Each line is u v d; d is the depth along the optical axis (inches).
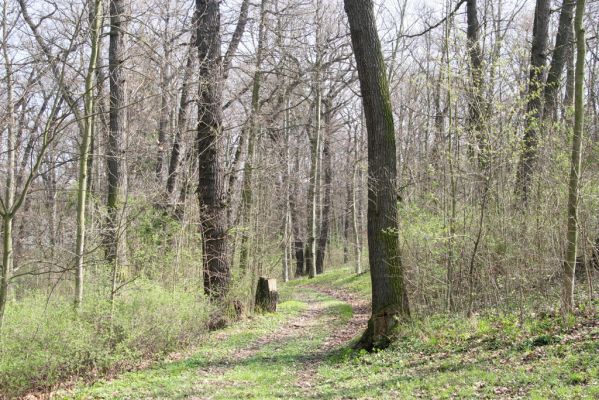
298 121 1171.3
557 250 404.5
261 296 666.2
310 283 1150.3
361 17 409.7
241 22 650.8
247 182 691.4
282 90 772.0
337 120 1318.9
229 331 530.3
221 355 428.8
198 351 441.4
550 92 519.2
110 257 450.3
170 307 436.8
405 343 381.7
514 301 418.9
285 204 1178.6
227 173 614.2
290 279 1347.2
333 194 1560.0
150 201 466.9
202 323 491.2
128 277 441.7
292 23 729.0
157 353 422.6
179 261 544.7
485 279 444.1
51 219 681.0
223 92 624.1
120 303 404.8
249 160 693.3
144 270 488.7
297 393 304.5
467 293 456.1
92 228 431.5
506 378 259.9
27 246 685.9
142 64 496.4
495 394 242.2
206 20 557.6
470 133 422.3
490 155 404.2
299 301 815.1
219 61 568.4
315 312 692.7
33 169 259.6
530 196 426.6
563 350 283.6
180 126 617.6
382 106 410.0
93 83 442.3
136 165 555.2
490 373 273.9
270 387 322.3
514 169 420.2
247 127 680.4
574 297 386.0
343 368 362.9
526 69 415.2
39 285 471.2
